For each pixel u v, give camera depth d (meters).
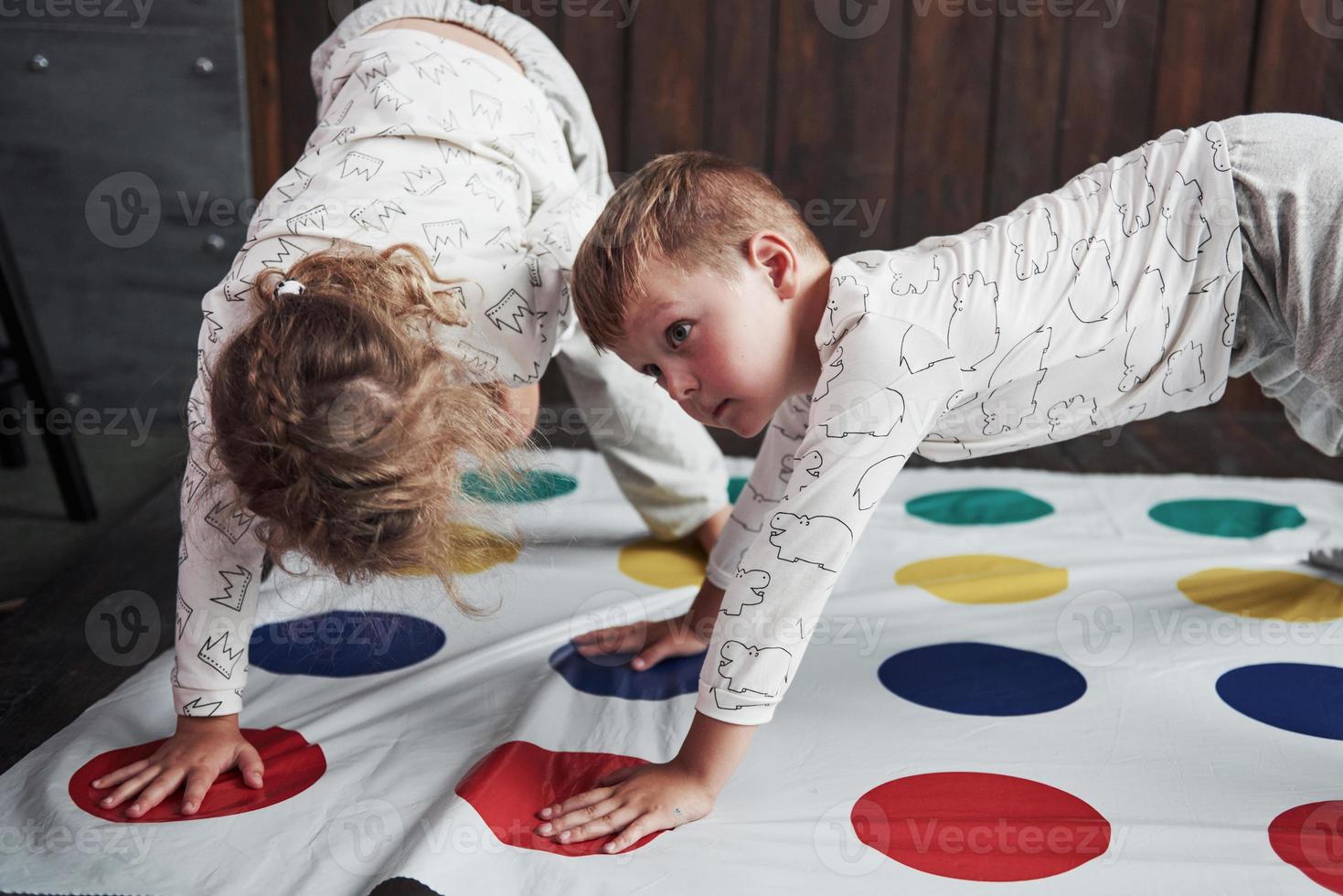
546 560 1.39
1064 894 0.77
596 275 0.92
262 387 0.76
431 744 0.97
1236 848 0.82
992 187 2.10
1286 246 0.96
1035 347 0.95
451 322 0.85
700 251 0.90
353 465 0.75
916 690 1.06
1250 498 1.59
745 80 2.05
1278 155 0.97
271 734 0.99
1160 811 0.87
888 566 1.36
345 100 1.06
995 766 0.94
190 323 2.08
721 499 1.41
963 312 0.93
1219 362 1.00
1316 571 1.32
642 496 1.39
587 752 0.96
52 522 1.67
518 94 1.12
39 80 1.95
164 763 0.90
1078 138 2.07
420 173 0.97
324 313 0.78
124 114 1.98
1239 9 2.00
